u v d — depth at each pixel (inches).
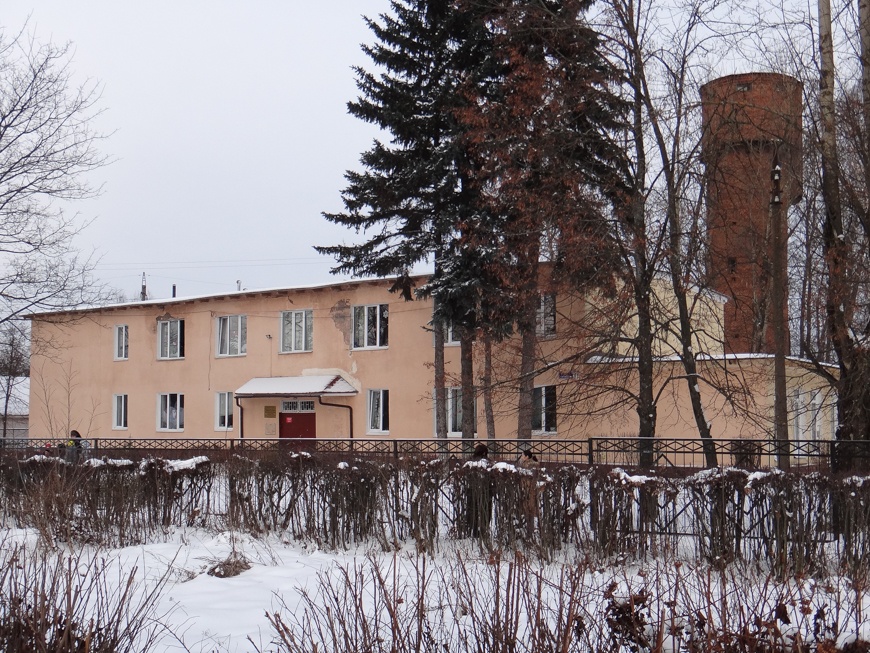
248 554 340.2
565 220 631.8
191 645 209.2
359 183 853.8
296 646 173.6
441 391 957.2
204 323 1210.6
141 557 327.0
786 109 636.1
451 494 354.6
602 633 167.2
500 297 746.8
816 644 151.9
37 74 679.1
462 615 191.6
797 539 278.1
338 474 366.3
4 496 422.6
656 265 663.8
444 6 828.6
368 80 842.2
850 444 389.4
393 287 885.8
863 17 519.5
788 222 789.2
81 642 157.6
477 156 751.1
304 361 1118.4
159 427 1243.2
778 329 520.1
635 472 328.5
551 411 811.4
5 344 859.4
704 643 151.9
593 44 639.1
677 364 796.6
